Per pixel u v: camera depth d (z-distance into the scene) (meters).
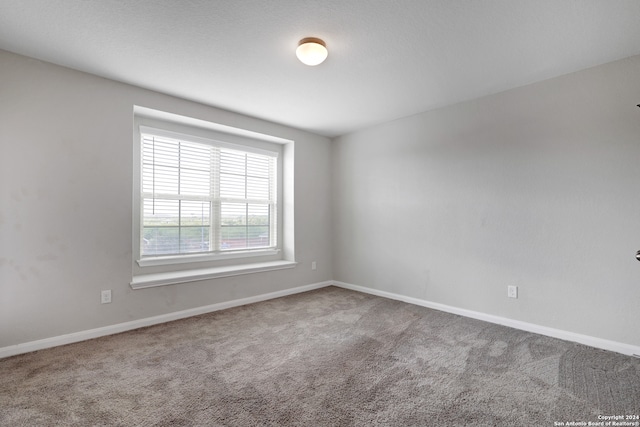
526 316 2.75
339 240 4.54
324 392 1.77
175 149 3.38
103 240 2.61
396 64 2.41
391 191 3.86
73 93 2.48
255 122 3.73
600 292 2.38
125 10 1.77
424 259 3.52
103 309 2.61
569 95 2.53
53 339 2.36
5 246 2.19
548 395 1.74
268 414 1.57
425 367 2.07
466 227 3.16
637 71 2.23
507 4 1.72
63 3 1.70
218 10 1.77
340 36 2.04
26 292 2.27
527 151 2.75
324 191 4.55
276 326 2.85
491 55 2.28
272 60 2.35
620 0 1.67
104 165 2.62
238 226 3.91
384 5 1.73
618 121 2.31
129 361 2.13
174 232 3.37
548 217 2.63
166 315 2.97
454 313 3.24
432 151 3.45
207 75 2.60
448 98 3.11
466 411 1.60
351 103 3.25
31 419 1.51
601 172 2.38
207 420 1.52
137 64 2.41
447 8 1.76
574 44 2.12
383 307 3.45
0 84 2.19
